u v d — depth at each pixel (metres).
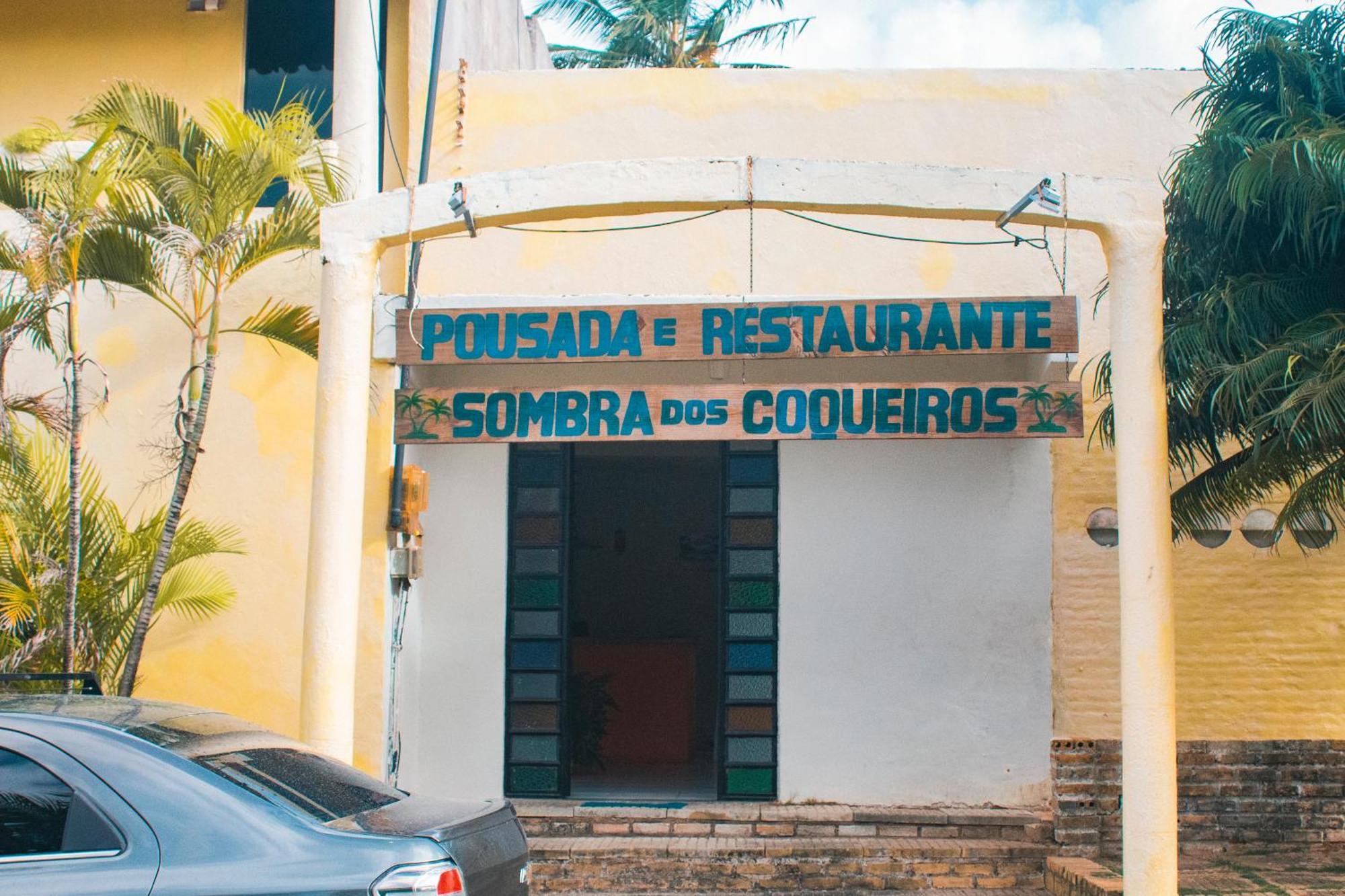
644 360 8.53
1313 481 7.34
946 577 9.45
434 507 9.75
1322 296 7.55
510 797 9.59
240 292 9.70
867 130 9.83
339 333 7.37
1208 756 9.27
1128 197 7.26
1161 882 6.80
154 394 9.62
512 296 9.45
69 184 7.55
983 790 9.26
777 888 8.77
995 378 9.27
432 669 9.64
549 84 9.95
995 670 9.34
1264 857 9.10
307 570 8.10
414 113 9.78
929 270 9.66
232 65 10.43
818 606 9.49
